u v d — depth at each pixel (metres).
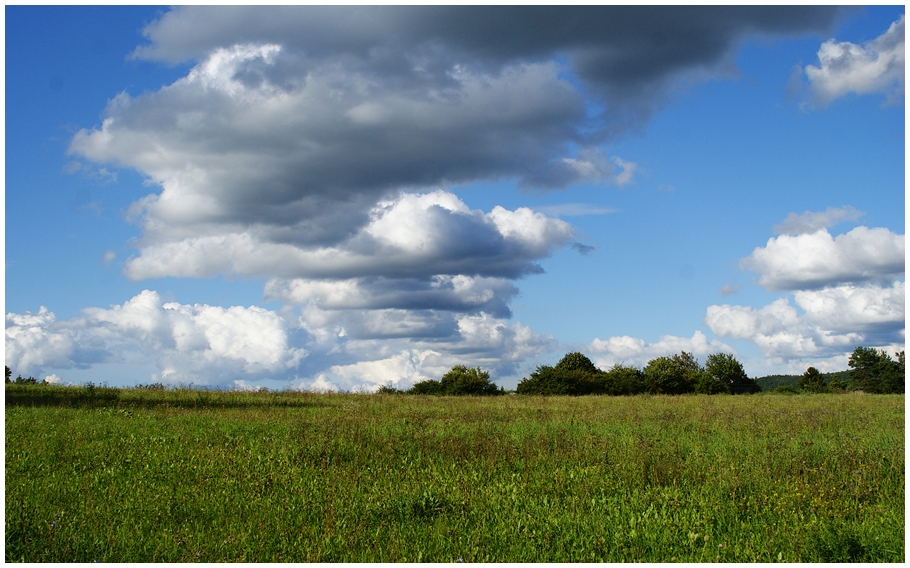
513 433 13.96
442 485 8.88
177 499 8.10
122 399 21.61
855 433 13.98
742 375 81.12
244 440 12.61
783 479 9.25
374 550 6.51
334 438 12.46
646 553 6.55
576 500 8.12
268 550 6.46
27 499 7.84
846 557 6.32
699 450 11.24
